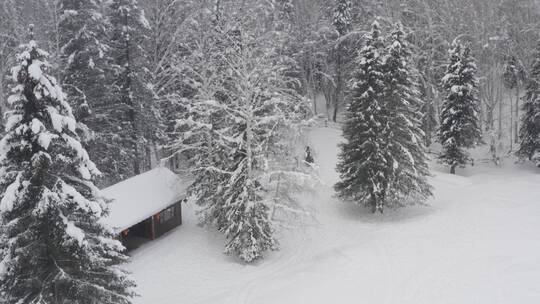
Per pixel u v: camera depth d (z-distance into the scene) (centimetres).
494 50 4625
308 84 5656
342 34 5294
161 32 4116
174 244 2570
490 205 2781
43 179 1182
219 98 2675
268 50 2295
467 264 1938
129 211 2434
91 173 1286
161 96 3725
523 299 1598
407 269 1967
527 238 2150
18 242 1186
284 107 2478
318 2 5912
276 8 5106
